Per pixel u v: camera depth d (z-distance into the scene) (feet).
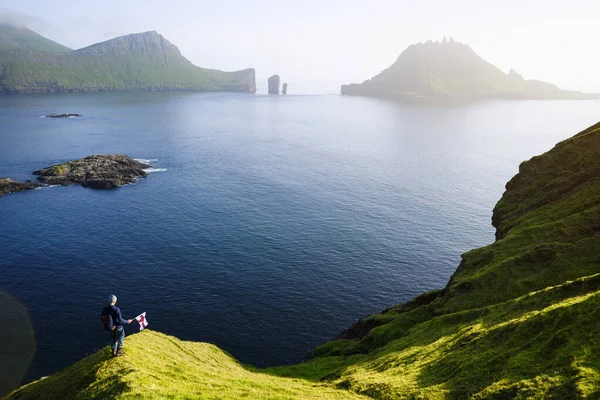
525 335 106.83
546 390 81.05
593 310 98.94
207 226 390.42
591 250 179.11
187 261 319.27
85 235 364.58
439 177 593.42
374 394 102.37
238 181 551.59
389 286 293.43
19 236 359.66
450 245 362.12
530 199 264.93
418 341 149.28
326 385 116.26
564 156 281.54
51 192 487.20
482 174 613.11
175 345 137.80
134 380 87.86
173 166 628.69
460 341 126.52
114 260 318.65
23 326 238.27
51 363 211.20
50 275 294.66
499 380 91.61
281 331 242.58
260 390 96.37
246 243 354.33
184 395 83.46
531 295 138.72
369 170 629.92
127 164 598.34
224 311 258.37
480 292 179.42
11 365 208.23
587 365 82.84
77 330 237.25
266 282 292.40
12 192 481.05
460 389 94.53
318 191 512.63
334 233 381.40
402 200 484.33
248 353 223.71
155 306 260.83
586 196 233.35
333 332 243.60
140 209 435.12
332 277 302.66
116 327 101.65
